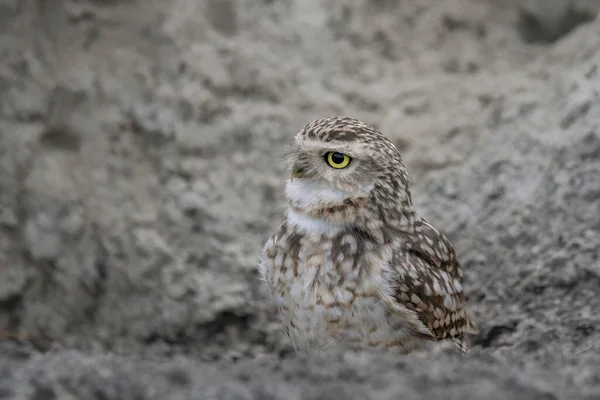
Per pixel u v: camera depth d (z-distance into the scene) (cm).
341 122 855
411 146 1231
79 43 1360
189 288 1176
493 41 1394
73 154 1292
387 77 1333
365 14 1391
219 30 1381
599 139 1070
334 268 821
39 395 660
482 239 1070
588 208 1030
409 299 832
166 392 655
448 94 1292
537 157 1105
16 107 1299
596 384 693
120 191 1259
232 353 1128
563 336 947
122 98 1309
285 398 646
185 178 1254
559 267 1000
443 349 838
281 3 1382
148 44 1354
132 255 1212
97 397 659
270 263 856
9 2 1362
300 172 841
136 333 1177
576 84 1160
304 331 838
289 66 1329
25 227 1240
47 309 1215
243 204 1223
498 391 654
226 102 1298
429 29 1398
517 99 1234
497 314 1005
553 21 1413
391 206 851
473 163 1172
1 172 1264
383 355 772
